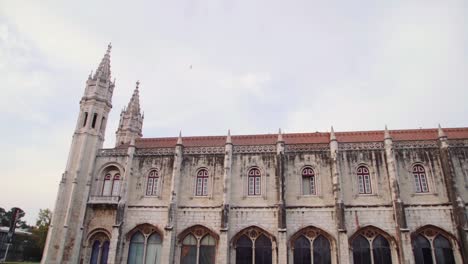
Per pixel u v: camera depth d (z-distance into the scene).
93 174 41.00
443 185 33.88
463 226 30.97
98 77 45.31
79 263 37.12
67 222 37.62
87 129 42.31
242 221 35.88
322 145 37.66
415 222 32.91
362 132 41.66
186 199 38.03
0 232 83.88
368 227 33.47
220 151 39.59
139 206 38.44
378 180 35.09
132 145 40.72
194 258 35.97
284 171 36.56
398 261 31.94
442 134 35.00
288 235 34.44
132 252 37.16
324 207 34.91
